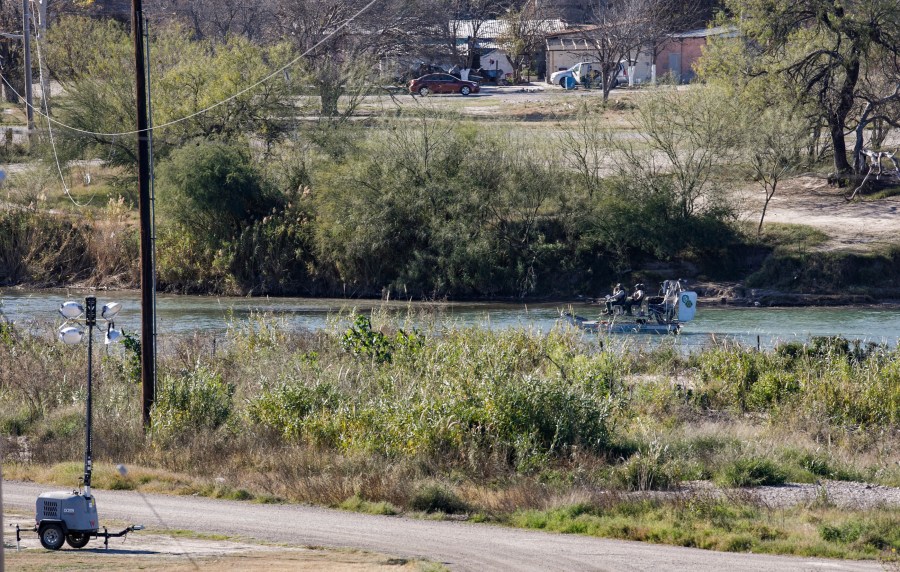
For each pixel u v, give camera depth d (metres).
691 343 66.81
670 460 37.75
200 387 44.50
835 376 49.91
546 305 87.38
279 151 101.38
